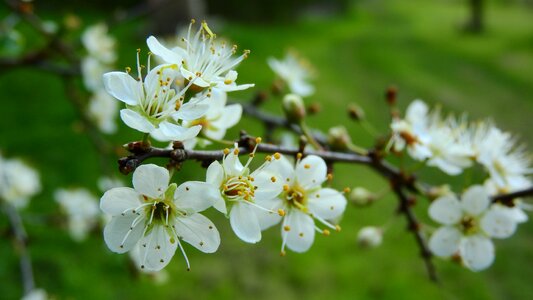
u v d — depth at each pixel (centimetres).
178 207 13
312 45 87
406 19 139
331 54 84
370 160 17
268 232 39
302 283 36
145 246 13
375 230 19
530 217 47
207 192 13
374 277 37
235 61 14
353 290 36
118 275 34
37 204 36
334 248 39
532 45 112
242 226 14
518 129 70
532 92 85
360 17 129
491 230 16
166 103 13
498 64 98
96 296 32
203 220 13
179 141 13
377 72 80
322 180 15
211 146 18
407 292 36
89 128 26
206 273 35
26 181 26
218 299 34
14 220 24
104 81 13
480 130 18
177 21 57
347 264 38
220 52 14
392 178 17
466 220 16
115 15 27
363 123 19
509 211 16
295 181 15
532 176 24
